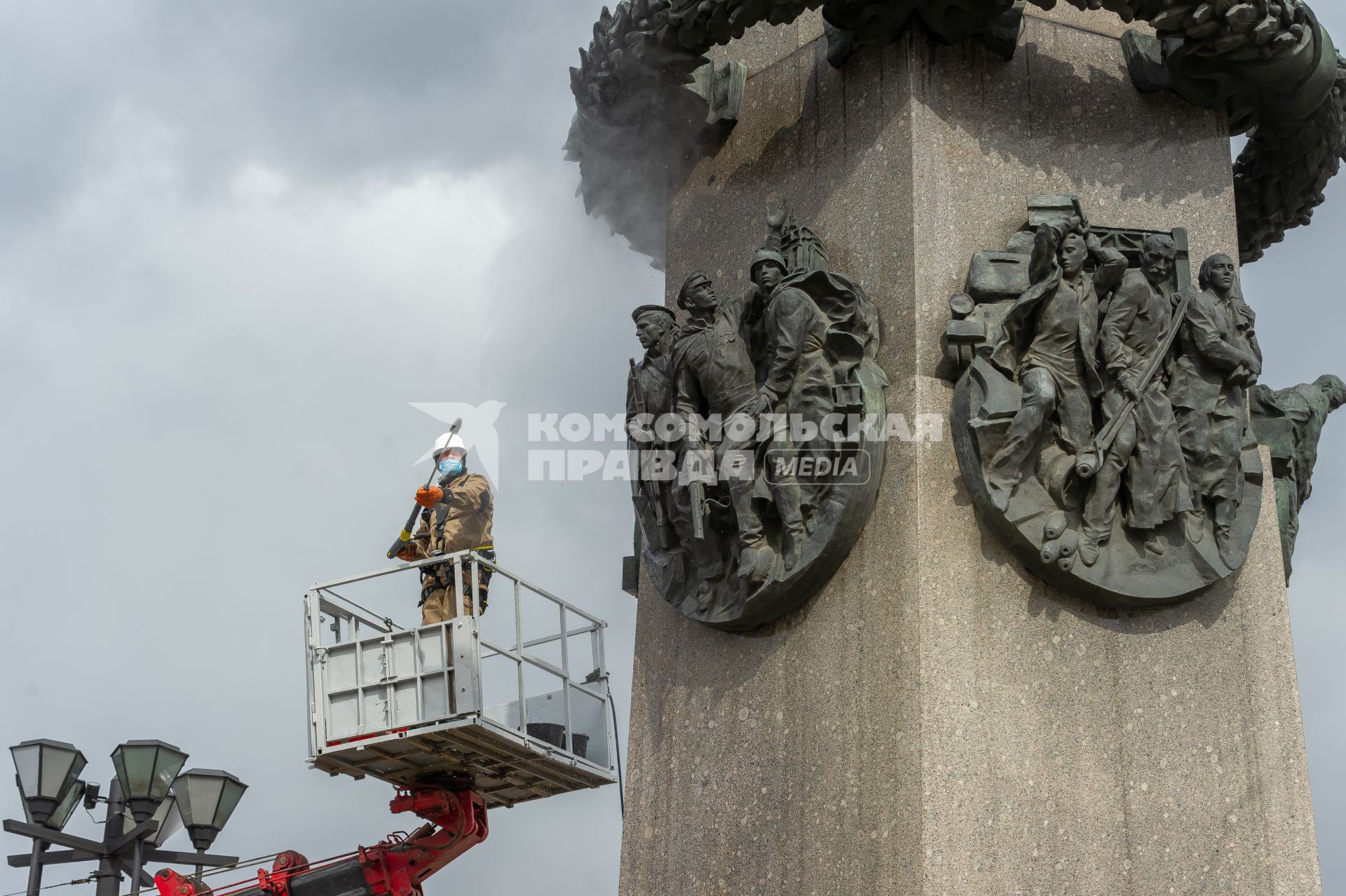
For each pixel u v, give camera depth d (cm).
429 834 3350
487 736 2958
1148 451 2116
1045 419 2103
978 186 2269
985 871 1964
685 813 2206
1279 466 2383
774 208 2395
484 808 3338
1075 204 2241
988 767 2005
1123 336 2156
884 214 2253
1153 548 2112
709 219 2480
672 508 2275
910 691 2022
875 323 2195
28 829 3272
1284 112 2405
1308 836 2075
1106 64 2386
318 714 2984
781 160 2412
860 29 2320
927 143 2262
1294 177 2534
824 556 2105
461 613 2952
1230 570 2114
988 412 2088
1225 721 2094
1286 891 2041
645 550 2322
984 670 2045
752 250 2402
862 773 2034
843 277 2191
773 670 2166
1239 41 2267
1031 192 2288
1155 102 2373
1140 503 2100
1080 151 2327
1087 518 2094
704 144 2523
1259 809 2067
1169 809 2042
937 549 2078
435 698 2925
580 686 3155
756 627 2202
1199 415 2153
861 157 2306
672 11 2325
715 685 2228
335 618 3077
